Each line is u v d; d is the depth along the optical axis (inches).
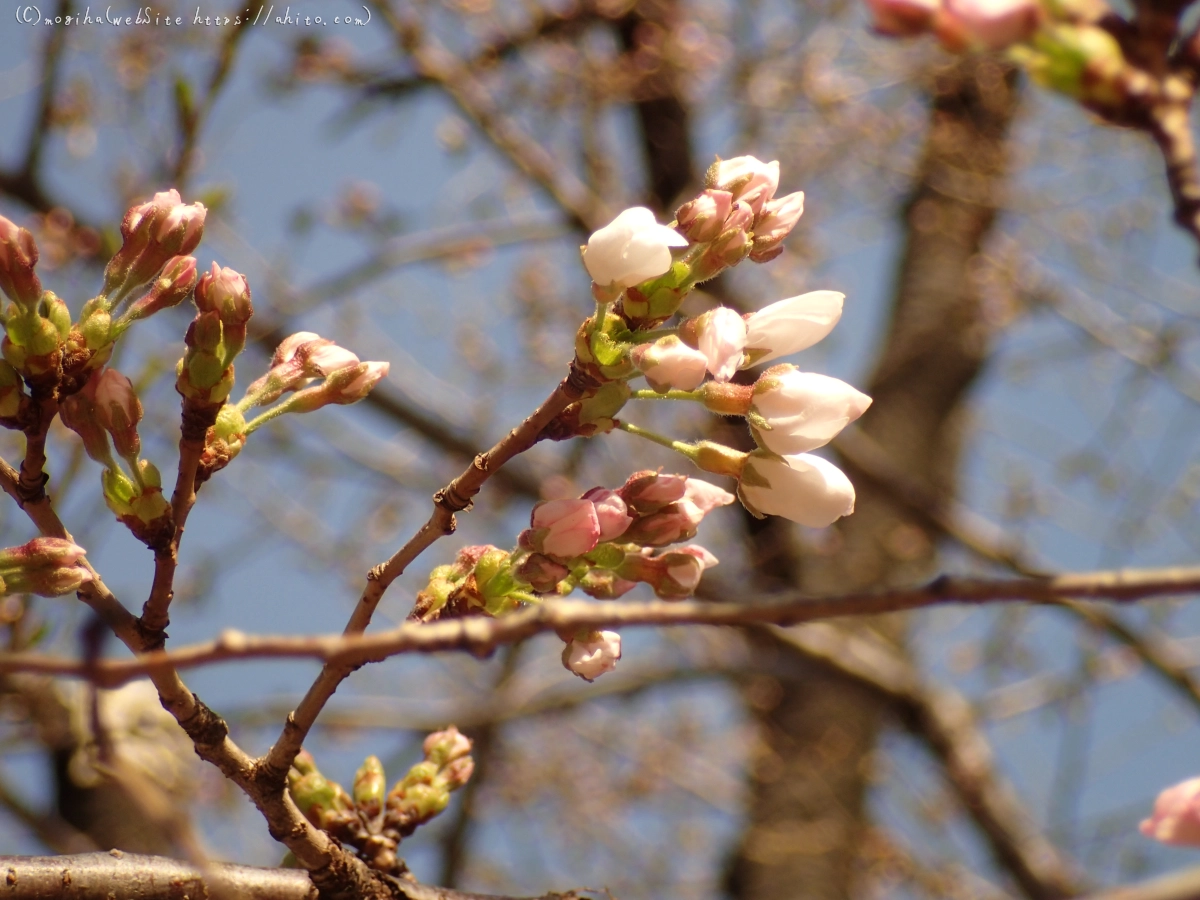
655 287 67.1
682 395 70.4
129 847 173.9
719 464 71.6
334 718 286.2
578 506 71.4
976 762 316.8
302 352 75.5
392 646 47.9
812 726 355.9
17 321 63.6
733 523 369.7
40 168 222.8
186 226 69.1
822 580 364.8
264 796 74.9
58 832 143.5
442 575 75.2
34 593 64.8
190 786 171.3
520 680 319.9
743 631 309.6
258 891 80.7
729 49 314.3
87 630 44.6
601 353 67.1
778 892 330.0
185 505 67.9
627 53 304.2
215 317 65.0
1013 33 49.9
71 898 77.1
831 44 320.8
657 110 345.7
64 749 183.0
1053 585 46.6
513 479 312.7
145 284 68.7
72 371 65.6
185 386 65.6
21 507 66.9
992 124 352.2
